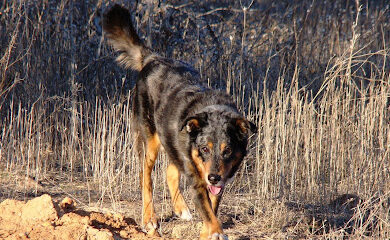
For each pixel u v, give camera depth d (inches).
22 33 402.6
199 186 255.6
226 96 279.9
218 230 240.4
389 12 665.6
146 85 310.2
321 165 352.5
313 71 481.7
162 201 315.6
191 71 307.0
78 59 440.8
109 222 237.6
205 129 250.7
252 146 388.8
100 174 343.3
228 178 259.4
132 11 477.1
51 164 382.9
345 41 562.3
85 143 403.9
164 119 281.7
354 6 693.9
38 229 215.0
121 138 360.5
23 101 412.2
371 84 394.6
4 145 372.2
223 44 488.4
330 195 319.0
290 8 567.5
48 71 421.1
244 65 459.2
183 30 493.7
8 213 230.2
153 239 226.8
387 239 255.0
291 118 346.6
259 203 308.7
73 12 459.2
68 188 336.5
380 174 312.3
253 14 558.9
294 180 324.5
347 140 369.1
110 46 451.5
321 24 579.5
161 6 478.9
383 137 360.8
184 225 272.8
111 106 390.3
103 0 461.4
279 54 475.2
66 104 418.9
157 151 305.7
